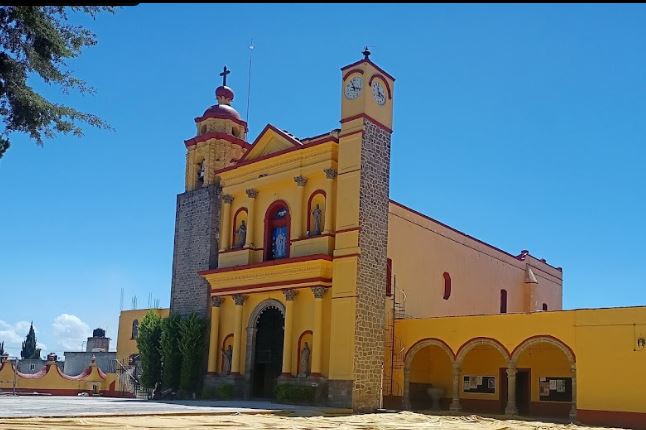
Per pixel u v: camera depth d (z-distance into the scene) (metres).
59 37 16.62
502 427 23.33
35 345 93.00
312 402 31.34
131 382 50.72
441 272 40.66
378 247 32.44
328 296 32.47
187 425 19.48
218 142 41.31
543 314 29.81
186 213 41.53
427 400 36.34
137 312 55.00
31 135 17.06
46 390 53.34
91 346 69.12
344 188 32.59
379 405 31.19
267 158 36.56
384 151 33.62
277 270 34.16
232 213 38.78
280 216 36.34
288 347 33.09
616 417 26.94
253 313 35.75
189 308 39.72
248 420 22.12
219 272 37.00
